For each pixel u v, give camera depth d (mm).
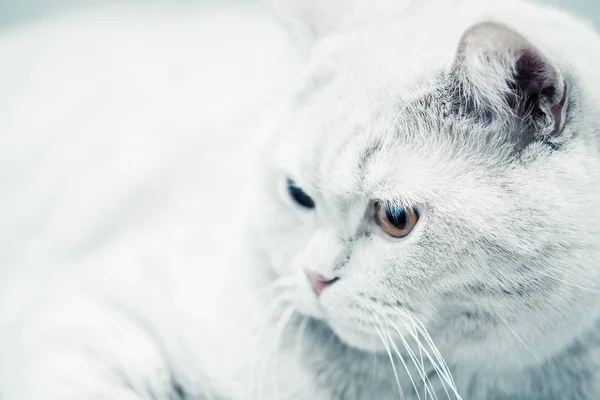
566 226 491
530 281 497
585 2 684
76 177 751
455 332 521
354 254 520
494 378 541
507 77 487
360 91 522
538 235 491
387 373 556
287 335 578
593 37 542
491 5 551
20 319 700
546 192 491
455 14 550
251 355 587
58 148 773
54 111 794
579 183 492
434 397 553
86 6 1036
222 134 727
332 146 517
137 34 860
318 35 591
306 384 575
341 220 521
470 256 497
